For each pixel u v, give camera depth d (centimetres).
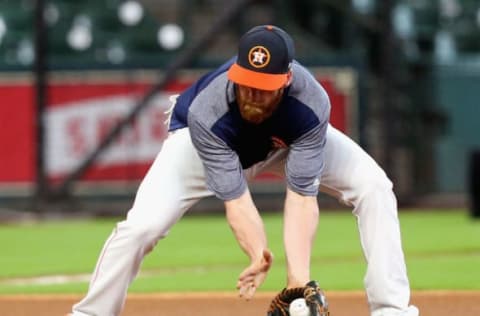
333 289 3241
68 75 6153
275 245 4644
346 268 3844
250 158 2039
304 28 7031
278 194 6222
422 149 6769
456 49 7588
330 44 7019
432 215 6169
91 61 6341
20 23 7312
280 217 5984
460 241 4728
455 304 2870
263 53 1847
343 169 2116
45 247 4775
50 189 6147
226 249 4553
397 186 6525
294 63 1984
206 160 1995
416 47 7388
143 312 2820
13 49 7281
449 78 6925
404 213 6341
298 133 1977
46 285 3506
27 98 6159
